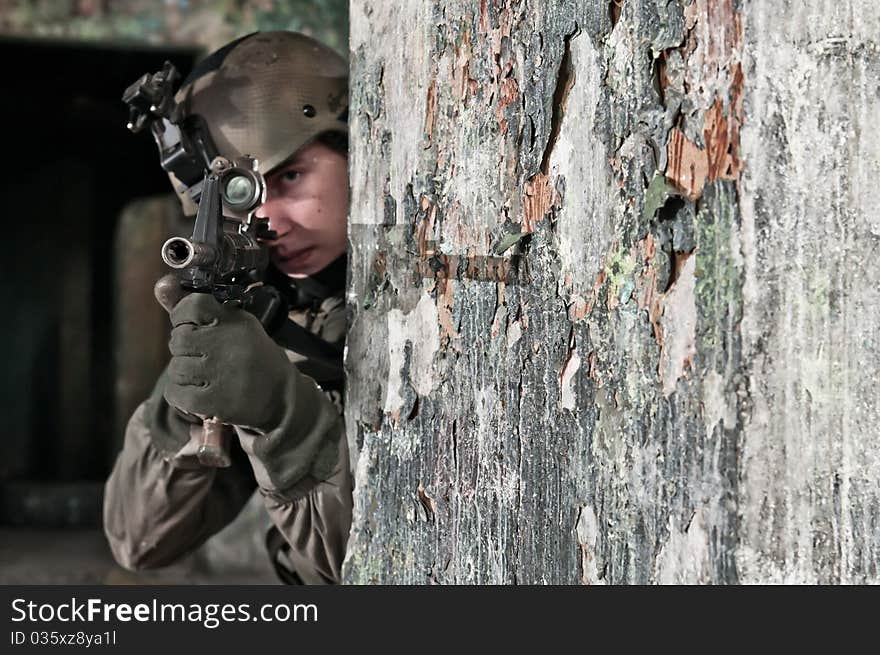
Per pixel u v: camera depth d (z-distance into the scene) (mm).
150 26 6324
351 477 1728
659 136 1159
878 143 1054
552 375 1288
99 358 11312
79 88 10055
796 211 1071
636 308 1183
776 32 1079
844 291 1057
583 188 1247
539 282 1309
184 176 1984
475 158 1404
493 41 1374
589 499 1237
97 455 11172
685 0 1140
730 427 1096
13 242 11039
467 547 1412
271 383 1625
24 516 8695
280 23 6289
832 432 1057
